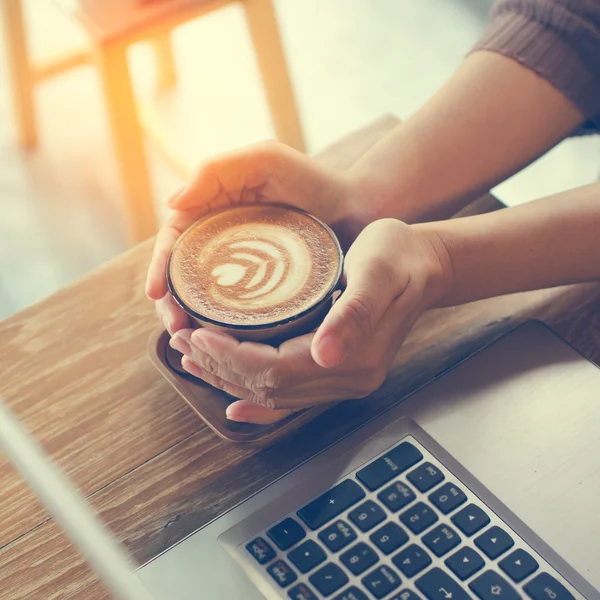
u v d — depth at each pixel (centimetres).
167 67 210
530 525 49
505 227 62
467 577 47
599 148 182
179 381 58
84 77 213
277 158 64
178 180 189
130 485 54
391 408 56
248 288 55
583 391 56
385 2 229
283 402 54
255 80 214
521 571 47
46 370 60
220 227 60
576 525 49
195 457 55
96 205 182
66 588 49
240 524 50
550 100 70
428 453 53
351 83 206
